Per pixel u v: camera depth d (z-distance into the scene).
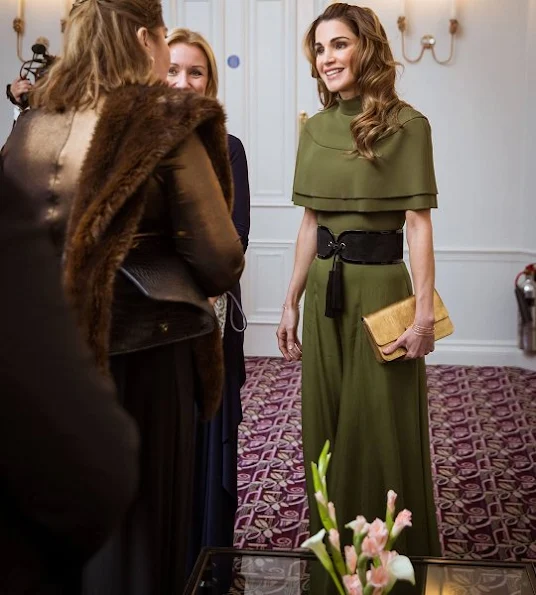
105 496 0.93
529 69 5.90
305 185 2.71
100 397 0.92
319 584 2.12
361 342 2.65
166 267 1.97
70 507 0.92
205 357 2.18
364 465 2.68
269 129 6.25
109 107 1.88
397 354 2.60
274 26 6.16
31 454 0.89
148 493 2.05
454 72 6.00
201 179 1.93
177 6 6.19
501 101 5.99
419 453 2.70
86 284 1.80
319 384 2.73
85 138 1.93
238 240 2.00
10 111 6.23
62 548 1.00
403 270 2.69
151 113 1.86
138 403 2.03
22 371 0.88
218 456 2.80
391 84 2.59
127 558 2.05
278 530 3.47
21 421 0.88
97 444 0.91
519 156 6.03
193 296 1.98
